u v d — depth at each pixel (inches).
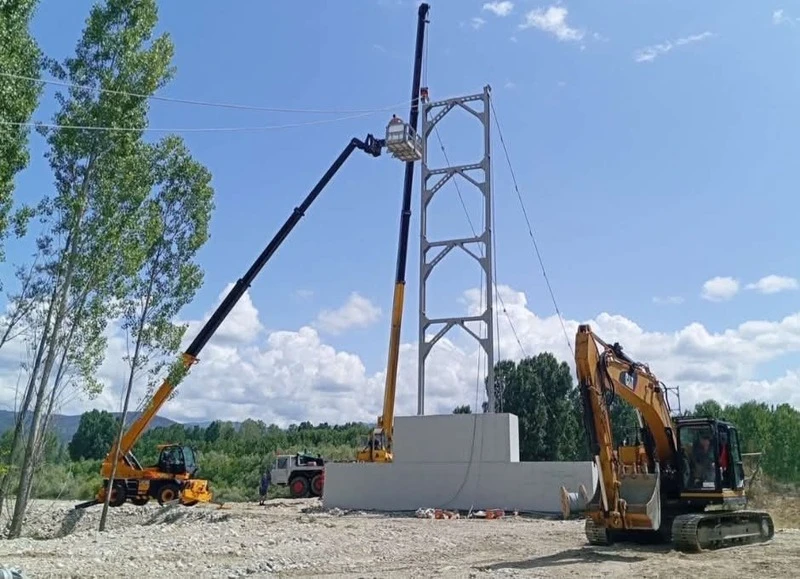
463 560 634.8
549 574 542.9
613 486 634.2
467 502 1155.9
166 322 1059.3
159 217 1043.9
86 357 975.6
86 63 959.0
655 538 733.3
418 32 1501.0
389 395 1448.1
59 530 1151.0
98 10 962.1
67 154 948.0
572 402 2516.0
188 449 1417.3
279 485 1873.8
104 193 965.2
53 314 944.3
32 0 625.9
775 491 1947.6
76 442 3152.1
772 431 2341.3
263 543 738.2
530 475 1127.6
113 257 973.8
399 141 1339.8
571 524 964.6
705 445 725.9
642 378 714.8
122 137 953.5
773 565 591.2
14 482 1085.1
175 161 1079.0
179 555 653.3
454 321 1301.7
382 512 1173.1
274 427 4055.1
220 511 1229.7
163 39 989.8
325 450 2694.4
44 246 952.3
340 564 607.5
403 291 1481.3
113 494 1279.5
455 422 1188.5
